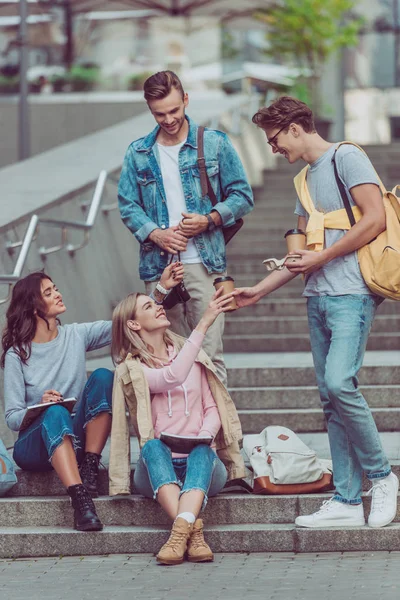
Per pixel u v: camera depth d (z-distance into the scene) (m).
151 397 6.39
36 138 19.08
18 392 6.66
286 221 14.11
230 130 15.58
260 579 5.58
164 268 6.71
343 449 6.14
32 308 6.73
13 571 5.98
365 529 6.05
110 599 5.34
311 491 6.39
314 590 5.34
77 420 6.61
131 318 6.45
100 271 10.51
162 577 5.70
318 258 5.96
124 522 6.41
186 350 6.27
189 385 6.40
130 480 6.59
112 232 11.02
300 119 6.09
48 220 8.97
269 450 6.42
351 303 6.02
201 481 6.02
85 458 6.54
